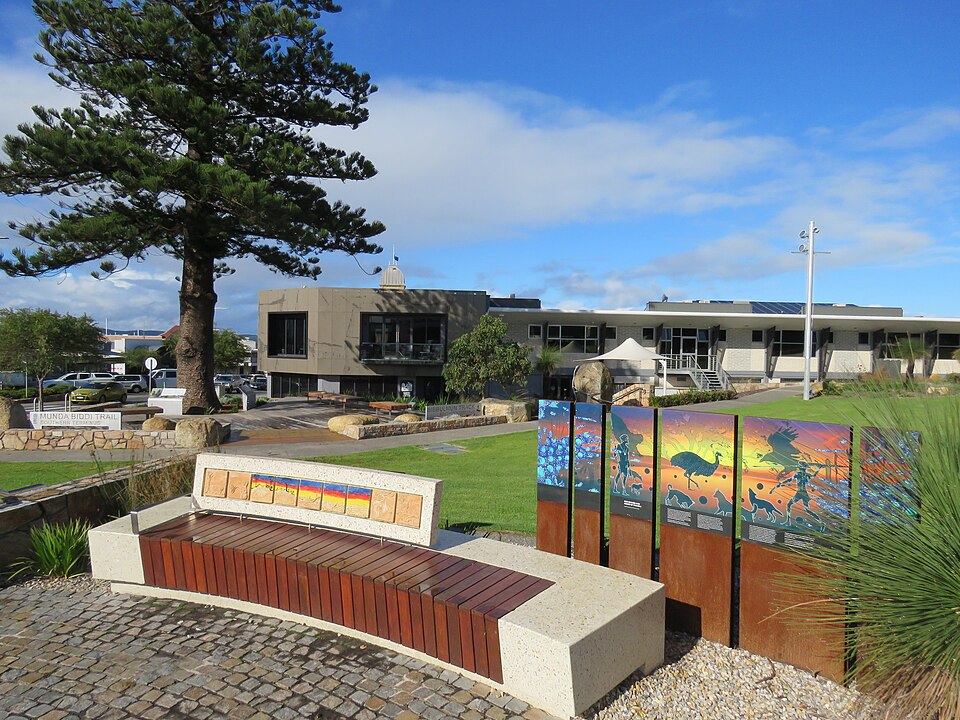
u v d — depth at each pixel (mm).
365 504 5660
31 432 16109
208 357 22703
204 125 18891
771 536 4547
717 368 36500
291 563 5152
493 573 4844
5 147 17438
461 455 14859
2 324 38125
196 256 21781
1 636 5062
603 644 3986
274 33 19859
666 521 5199
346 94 22078
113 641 4949
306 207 21969
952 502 3199
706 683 4281
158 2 19453
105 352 55969
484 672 4219
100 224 17547
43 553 6426
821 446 4258
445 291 33375
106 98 20391
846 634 4148
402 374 33500
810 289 27375
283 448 16156
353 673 4418
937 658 3178
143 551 5766
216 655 4691
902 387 3512
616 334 37094
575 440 5930
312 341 33312
